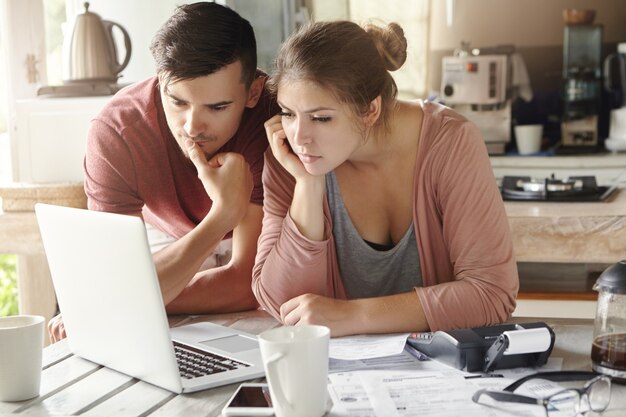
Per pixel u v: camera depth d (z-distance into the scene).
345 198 1.61
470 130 1.56
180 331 1.50
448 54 4.06
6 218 2.75
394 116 1.55
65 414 1.14
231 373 1.25
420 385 1.18
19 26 3.33
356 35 1.40
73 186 2.75
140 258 1.16
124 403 1.17
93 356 1.36
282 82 1.38
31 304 2.92
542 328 1.26
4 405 1.18
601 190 3.20
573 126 3.79
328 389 1.17
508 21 4.00
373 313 1.44
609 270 1.21
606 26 3.95
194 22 1.58
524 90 3.99
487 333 1.29
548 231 2.64
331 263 1.62
